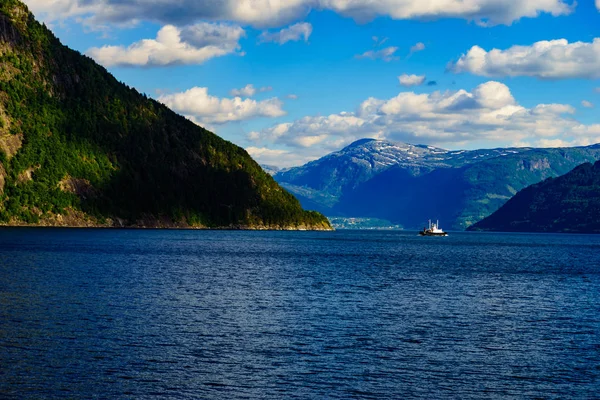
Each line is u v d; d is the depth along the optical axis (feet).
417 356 179.32
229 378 154.20
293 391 146.72
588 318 248.52
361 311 251.80
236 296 286.87
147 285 315.78
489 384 155.84
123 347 178.40
